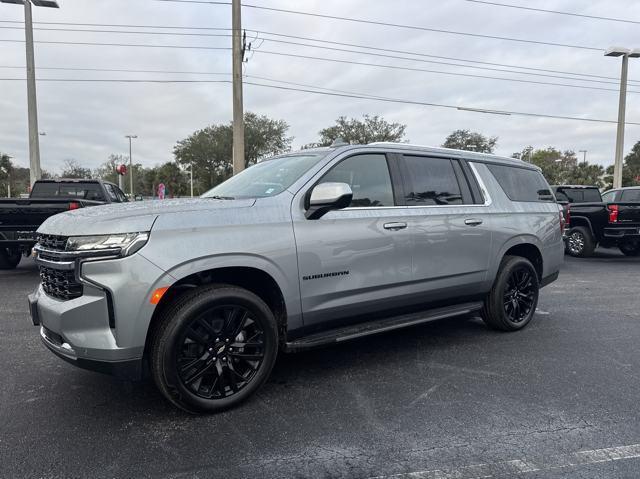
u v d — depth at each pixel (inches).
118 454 107.8
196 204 130.1
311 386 147.1
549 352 180.2
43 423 122.7
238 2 609.9
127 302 113.7
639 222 446.9
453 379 153.1
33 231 323.6
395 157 170.7
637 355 177.3
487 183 199.0
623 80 837.8
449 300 184.7
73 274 116.4
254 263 129.7
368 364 166.9
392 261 160.1
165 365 119.0
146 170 2800.2
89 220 117.6
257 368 134.5
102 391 143.3
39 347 183.3
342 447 111.1
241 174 179.9
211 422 123.5
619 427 120.6
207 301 123.0
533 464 104.0
